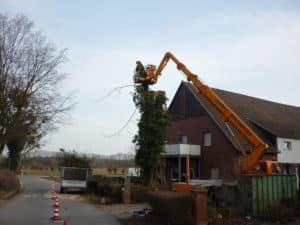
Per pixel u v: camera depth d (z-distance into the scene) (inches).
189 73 1130.0
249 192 735.1
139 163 1259.8
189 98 1718.8
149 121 1256.8
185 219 632.4
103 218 753.0
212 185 884.6
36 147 2151.8
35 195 1317.7
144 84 1222.9
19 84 1274.6
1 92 1245.1
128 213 826.2
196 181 1058.1
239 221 680.4
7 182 1309.1
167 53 1176.8
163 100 1273.4
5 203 1023.6
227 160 1486.2
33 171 3565.5
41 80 1330.0
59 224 666.2
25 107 1302.9
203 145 1615.4
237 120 1039.0
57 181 2252.7
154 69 1191.6
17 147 2220.7
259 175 752.3
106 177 1412.4
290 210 735.1
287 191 794.2
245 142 1493.6
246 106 1803.6
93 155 2591.0
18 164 2272.4
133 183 1243.8
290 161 1610.5
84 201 1143.0
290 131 1701.5
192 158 1640.0
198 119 1656.0
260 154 979.3
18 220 706.8
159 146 1254.9
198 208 624.1
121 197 1084.5
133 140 1280.8
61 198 1238.9
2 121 1259.8
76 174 1475.1
